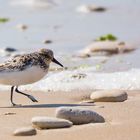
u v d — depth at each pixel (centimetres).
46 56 1303
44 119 1038
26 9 3300
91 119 1076
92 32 2538
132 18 2806
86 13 3062
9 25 2819
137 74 1605
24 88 1495
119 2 3272
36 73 1284
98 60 1923
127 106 1232
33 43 2338
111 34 2314
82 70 1720
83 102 1301
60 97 1384
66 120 1047
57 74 1639
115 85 1509
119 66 1778
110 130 1016
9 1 3516
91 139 962
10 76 1264
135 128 1028
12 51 2156
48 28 2697
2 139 970
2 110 1220
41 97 1385
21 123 1086
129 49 2066
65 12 3138
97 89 1477
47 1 3409
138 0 3275
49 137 978
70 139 964
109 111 1184
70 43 2305
